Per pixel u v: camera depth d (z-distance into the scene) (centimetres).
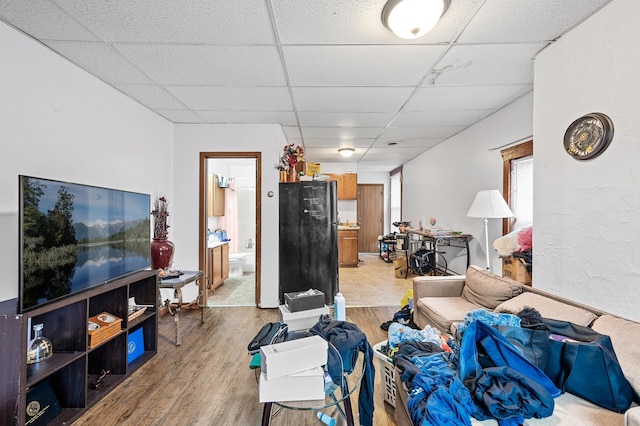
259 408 197
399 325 224
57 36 204
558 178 205
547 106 215
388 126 427
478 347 151
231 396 210
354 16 184
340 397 151
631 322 150
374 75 265
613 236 168
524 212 329
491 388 131
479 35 204
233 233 631
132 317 245
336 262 400
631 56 158
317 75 265
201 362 256
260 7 176
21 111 200
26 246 159
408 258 590
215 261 484
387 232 908
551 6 174
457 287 302
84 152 253
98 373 232
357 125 421
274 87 290
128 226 252
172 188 396
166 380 229
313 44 216
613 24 167
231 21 189
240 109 350
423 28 179
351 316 363
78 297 187
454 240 482
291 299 217
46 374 166
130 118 313
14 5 172
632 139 158
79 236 197
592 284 180
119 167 296
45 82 216
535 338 152
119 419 187
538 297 207
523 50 223
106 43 213
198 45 217
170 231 391
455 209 479
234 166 650
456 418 123
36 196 165
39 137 212
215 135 400
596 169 177
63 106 232
